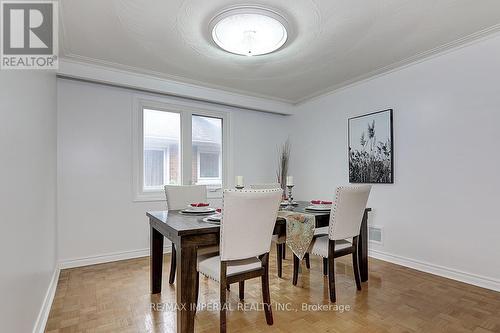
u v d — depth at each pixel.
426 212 2.97
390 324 1.92
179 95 3.83
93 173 3.31
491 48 2.52
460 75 2.72
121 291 2.47
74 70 3.07
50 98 2.54
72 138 3.19
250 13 2.13
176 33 2.48
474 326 1.88
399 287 2.54
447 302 2.23
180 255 1.75
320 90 4.15
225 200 1.71
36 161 1.85
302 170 4.74
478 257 2.57
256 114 4.77
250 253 1.86
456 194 2.73
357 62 3.11
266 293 1.94
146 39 2.60
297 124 4.88
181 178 3.99
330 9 2.13
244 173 4.62
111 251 3.40
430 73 2.96
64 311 2.10
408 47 2.76
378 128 3.47
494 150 2.48
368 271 2.97
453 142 2.76
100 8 2.10
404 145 3.19
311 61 3.09
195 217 2.27
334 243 2.32
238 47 2.67
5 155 1.21
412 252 3.08
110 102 3.45
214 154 4.35
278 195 1.89
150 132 3.80
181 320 1.73
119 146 3.50
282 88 4.06
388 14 2.20
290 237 2.39
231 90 4.16
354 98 3.84
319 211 2.59
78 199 3.21
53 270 2.63
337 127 4.11
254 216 1.81
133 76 3.44
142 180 3.67
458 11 2.17
